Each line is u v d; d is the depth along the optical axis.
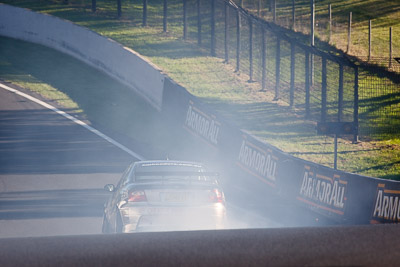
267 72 143.00
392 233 22.30
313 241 20.55
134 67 120.88
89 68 138.12
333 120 115.62
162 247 19.92
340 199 53.88
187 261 17.52
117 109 109.88
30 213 53.19
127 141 90.44
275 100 121.38
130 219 33.62
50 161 77.75
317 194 57.53
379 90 135.50
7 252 19.75
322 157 91.94
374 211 49.59
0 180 68.00
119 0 182.62
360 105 127.88
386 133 112.75
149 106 111.06
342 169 87.38
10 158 78.94
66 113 106.44
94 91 121.44
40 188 64.31
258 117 111.31
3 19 167.12
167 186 34.03
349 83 139.50
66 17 181.75
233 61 149.75
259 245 19.89
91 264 17.52
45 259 18.44
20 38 162.62
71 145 86.88
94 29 170.12
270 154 66.62
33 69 136.88
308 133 104.94
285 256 17.89
